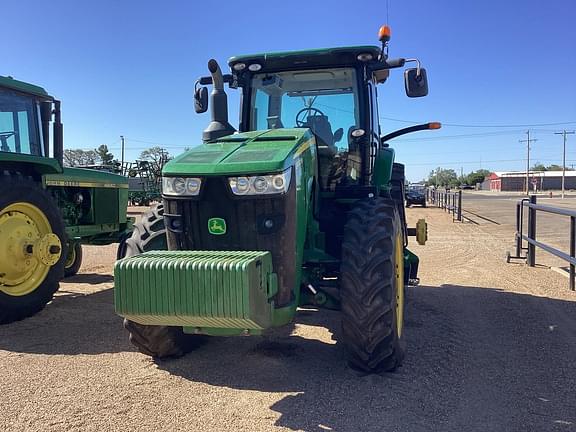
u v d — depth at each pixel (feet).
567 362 13.58
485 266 29.01
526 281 24.62
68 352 14.37
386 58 15.47
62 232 19.45
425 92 15.10
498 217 66.49
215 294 9.64
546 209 25.88
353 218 12.56
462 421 10.32
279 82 16.14
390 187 19.25
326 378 12.40
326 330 16.40
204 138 14.28
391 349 11.96
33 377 12.44
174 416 10.44
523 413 10.68
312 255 13.02
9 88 19.22
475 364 13.41
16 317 17.47
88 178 25.00
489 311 18.94
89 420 10.23
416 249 36.04
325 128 15.67
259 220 10.93
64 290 23.38
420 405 10.99
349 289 11.64
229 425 10.09
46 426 9.97
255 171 10.84
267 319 10.33
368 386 11.89
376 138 16.80
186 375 12.60
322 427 10.04
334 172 15.34
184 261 9.89
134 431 9.82
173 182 11.37
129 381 12.20
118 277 10.14
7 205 17.42
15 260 17.65
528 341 15.37
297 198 11.57
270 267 10.66
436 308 19.42
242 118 16.42
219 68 14.10
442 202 92.63
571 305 19.84
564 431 9.95
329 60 15.31
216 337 15.55
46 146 20.67
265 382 12.17
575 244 22.76
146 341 12.78
